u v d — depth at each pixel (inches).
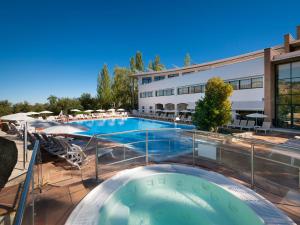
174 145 374.6
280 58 598.2
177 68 1274.6
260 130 590.9
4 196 184.1
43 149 364.8
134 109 1604.3
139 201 217.0
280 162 222.5
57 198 187.6
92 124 999.6
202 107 516.1
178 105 1147.3
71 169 266.2
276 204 173.9
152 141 415.2
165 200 218.1
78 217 156.9
